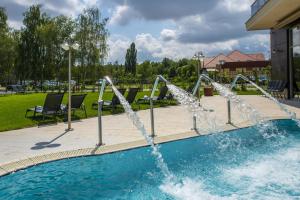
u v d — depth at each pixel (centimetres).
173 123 955
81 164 579
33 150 636
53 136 772
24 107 1367
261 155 661
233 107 1289
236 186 498
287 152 684
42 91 3125
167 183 503
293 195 464
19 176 515
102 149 645
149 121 1002
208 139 769
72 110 1107
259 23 1730
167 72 6291
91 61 3325
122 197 450
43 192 459
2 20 3631
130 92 1297
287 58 1745
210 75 2941
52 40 3506
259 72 3250
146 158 618
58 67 3584
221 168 577
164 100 1630
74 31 3459
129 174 539
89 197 448
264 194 468
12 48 3681
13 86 3084
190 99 883
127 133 806
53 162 580
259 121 963
